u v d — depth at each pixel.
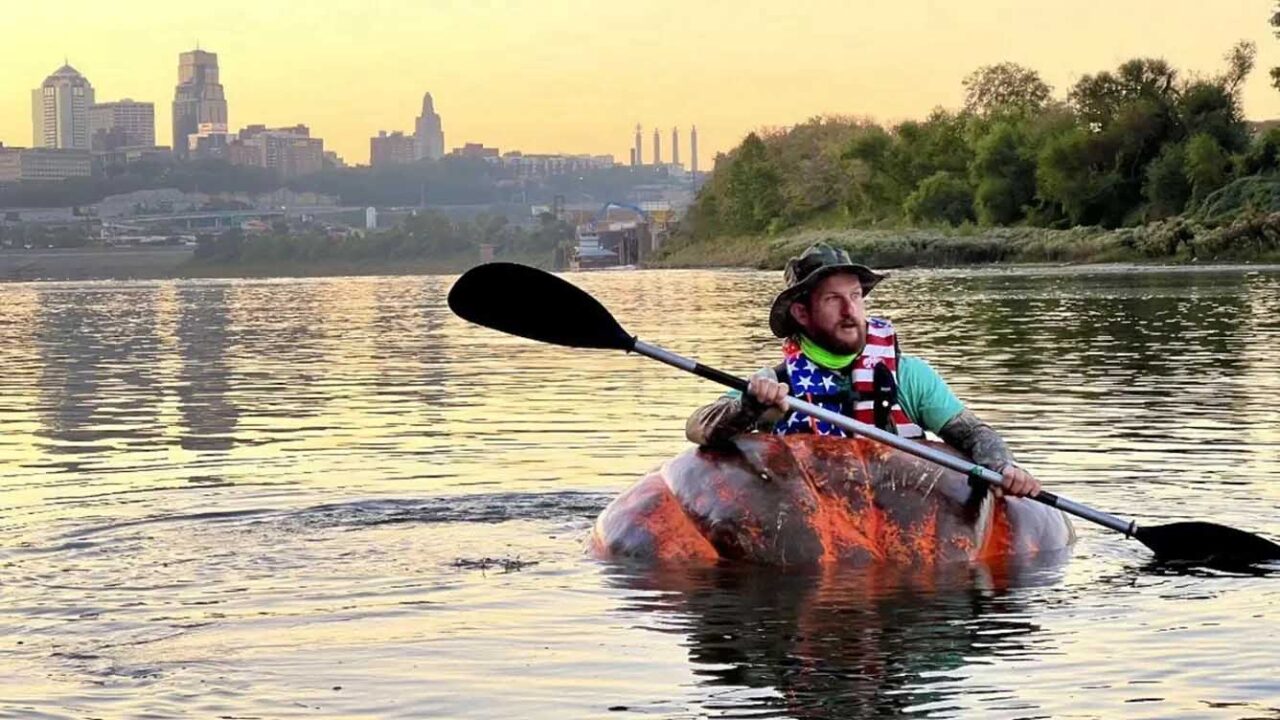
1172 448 10.25
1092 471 9.34
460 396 14.62
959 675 5.16
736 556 6.93
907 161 94.00
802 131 111.56
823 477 7.07
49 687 5.14
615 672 5.24
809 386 7.37
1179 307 26.72
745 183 110.50
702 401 13.70
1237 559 6.97
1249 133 73.31
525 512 8.25
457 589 6.48
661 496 7.23
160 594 6.43
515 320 7.69
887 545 6.90
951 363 17.00
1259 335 19.88
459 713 4.83
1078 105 77.06
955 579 6.59
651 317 29.23
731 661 5.36
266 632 5.80
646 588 6.46
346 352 21.36
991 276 48.47
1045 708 4.80
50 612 6.13
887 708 4.82
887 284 42.25
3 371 19.11
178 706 4.92
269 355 21.14
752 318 28.47
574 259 159.75
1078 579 6.59
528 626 5.85
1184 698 4.88
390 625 5.89
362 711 4.86
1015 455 10.02
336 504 8.52
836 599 6.23
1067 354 17.86
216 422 12.91
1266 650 5.39
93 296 56.03
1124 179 73.31
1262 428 11.16
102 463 10.46
